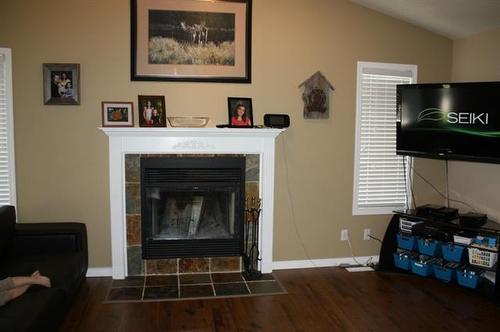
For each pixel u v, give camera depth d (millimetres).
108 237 3832
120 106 3707
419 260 3900
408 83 4266
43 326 2166
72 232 3246
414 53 4238
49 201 3730
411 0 3643
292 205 4109
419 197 4383
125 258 3807
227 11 3830
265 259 3994
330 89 4082
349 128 4156
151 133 3658
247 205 3941
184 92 3820
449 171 4422
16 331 1953
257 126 3854
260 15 3895
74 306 3225
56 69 3619
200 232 3945
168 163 3752
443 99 3783
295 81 3998
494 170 3902
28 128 3646
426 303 3402
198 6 3787
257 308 3260
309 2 3979
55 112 3670
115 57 3707
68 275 2783
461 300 3465
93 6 3646
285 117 3871
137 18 3703
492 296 3430
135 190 3766
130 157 3734
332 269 4141
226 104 3889
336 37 4047
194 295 3463
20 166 3666
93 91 3699
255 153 3896
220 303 3334
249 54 3883
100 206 3799
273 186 3949
